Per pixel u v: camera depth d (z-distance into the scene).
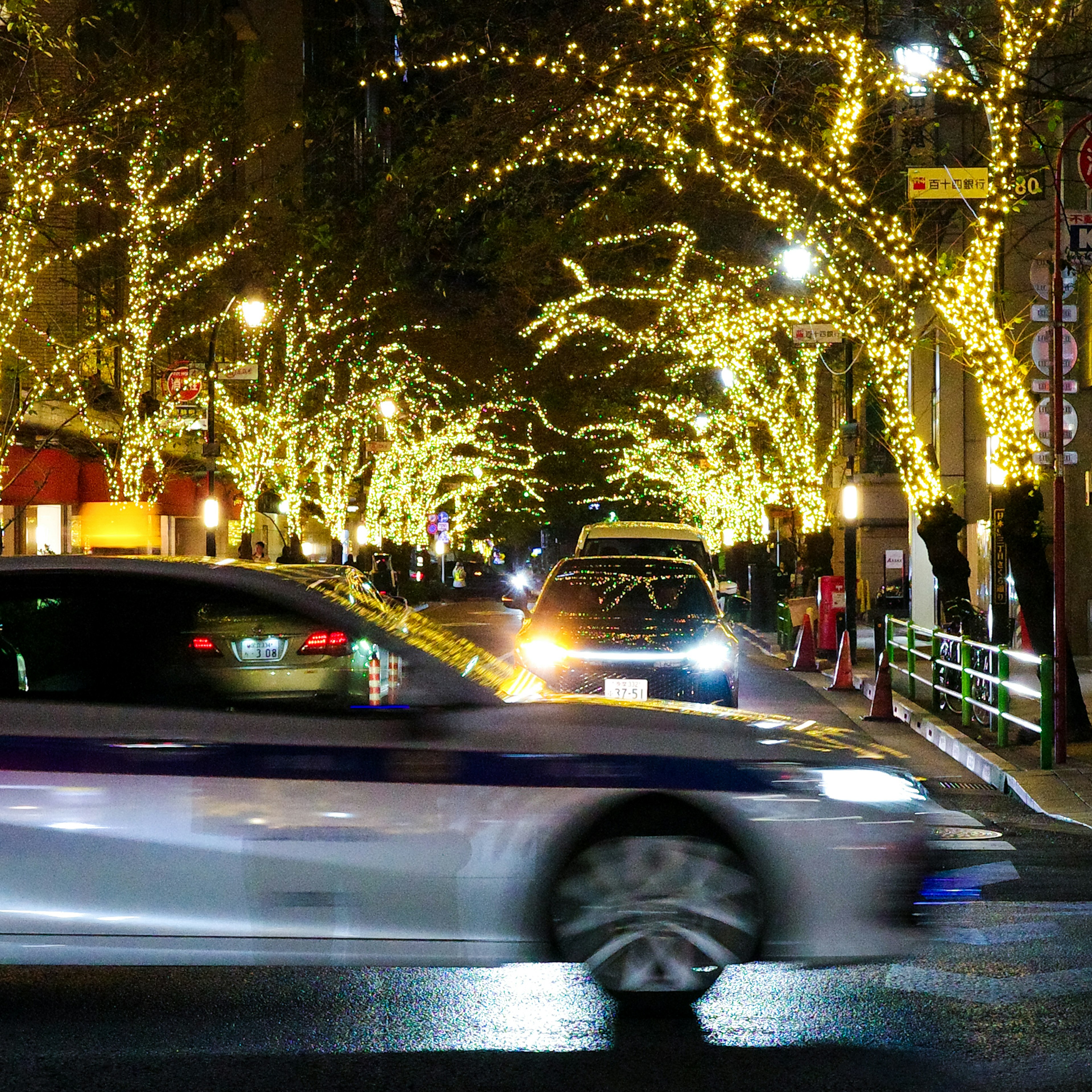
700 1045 7.34
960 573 24.92
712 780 7.68
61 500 44.78
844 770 7.87
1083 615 33.09
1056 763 17.58
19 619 7.96
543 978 8.61
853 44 18.55
